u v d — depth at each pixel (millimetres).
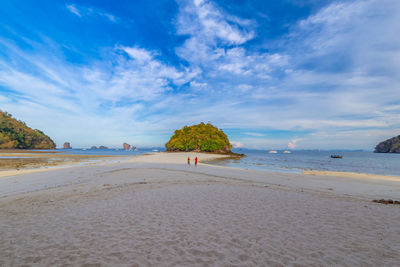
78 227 5707
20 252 4266
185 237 5121
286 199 9398
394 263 3992
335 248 4625
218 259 4105
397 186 16219
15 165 31562
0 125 151875
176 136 126562
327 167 41719
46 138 194875
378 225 6121
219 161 56188
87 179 15633
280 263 3973
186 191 11062
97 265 3814
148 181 14930
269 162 54000
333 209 7820
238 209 7594
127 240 4910
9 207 7773
